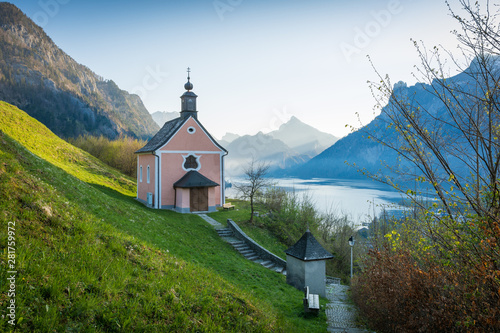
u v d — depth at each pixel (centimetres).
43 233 795
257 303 1008
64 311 573
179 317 695
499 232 499
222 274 1403
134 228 1434
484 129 546
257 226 2750
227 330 741
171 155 3089
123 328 593
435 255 732
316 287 1591
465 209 583
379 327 1012
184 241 1692
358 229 3350
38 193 960
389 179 670
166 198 3061
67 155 3950
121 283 724
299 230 3108
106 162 5859
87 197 1480
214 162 3294
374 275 1031
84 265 730
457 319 620
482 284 561
